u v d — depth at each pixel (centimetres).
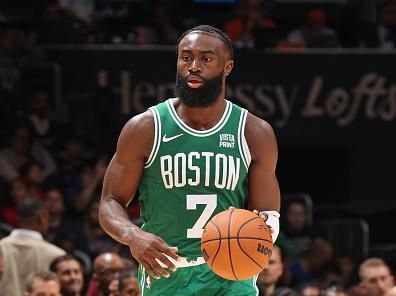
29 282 1534
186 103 1052
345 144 2788
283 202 2603
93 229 2233
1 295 1673
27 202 1720
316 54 2764
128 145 1066
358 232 2575
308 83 2756
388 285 1848
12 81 2725
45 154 2539
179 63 1055
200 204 1057
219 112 1073
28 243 1706
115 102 2692
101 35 2862
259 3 2870
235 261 992
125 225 1035
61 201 2252
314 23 2900
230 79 2711
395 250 2173
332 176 2944
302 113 2756
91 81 2709
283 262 2200
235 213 1009
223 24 2988
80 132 2702
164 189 1062
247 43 2772
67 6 3000
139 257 1006
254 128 1080
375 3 3269
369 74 2797
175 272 1059
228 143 1068
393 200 2842
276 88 2738
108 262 1652
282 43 2791
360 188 2852
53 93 2750
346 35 3127
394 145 2838
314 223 2619
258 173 1080
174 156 1059
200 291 1055
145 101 2703
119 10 3055
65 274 1656
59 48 2770
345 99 2784
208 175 1059
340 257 2316
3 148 2502
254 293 1071
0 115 2617
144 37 2841
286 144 2769
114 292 1576
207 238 1000
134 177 1071
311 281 2169
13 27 2869
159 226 1066
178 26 3045
